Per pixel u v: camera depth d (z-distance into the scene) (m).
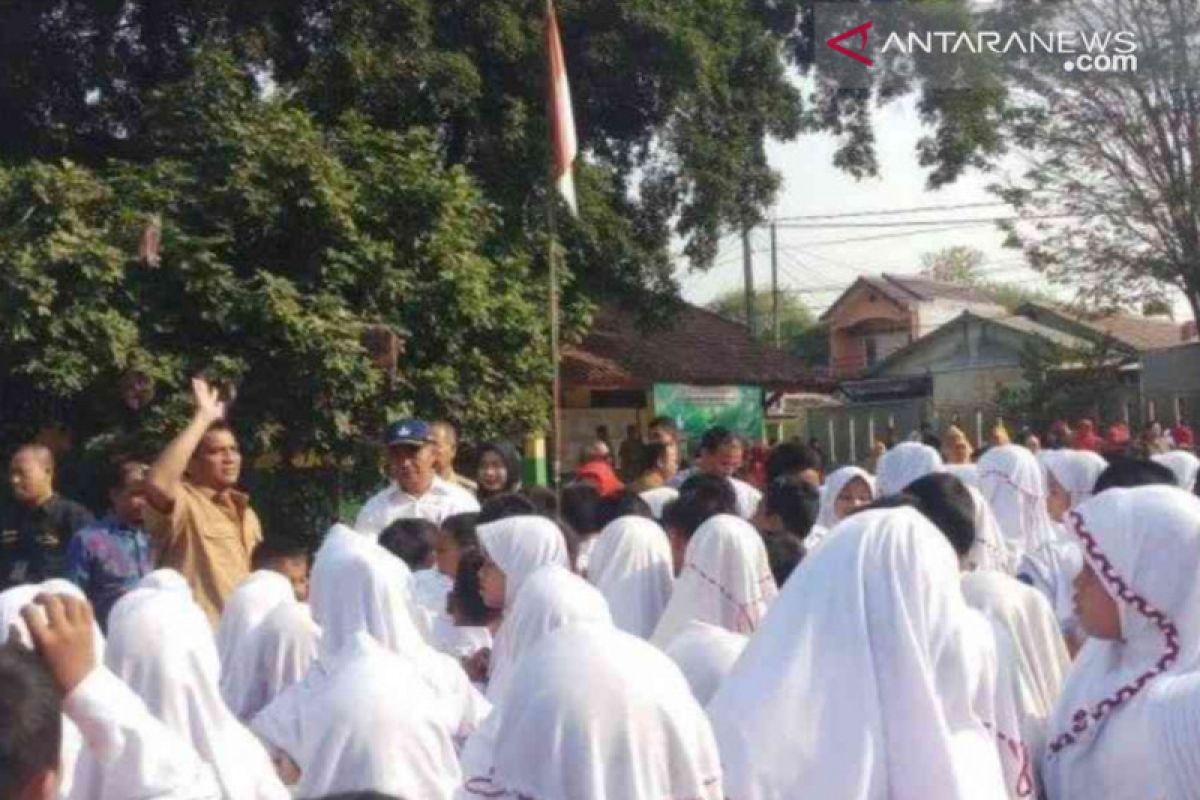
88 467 10.59
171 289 12.55
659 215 17.88
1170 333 36.84
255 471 13.17
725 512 5.54
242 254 13.21
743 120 17.95
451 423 13.42
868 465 16.94
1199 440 25.52
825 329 50.06
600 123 17.25
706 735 2.89
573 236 16.53
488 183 15.88
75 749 3.07
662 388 22.00
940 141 20.48
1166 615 3.51
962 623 3.36
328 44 15.25
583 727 2.79
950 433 9.67
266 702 4.69
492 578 5.02
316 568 4.47
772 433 28.95
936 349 35.59
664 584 5.46
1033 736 3.95
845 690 3.26
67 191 12.31
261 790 3.52
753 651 3.36
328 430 12.84
